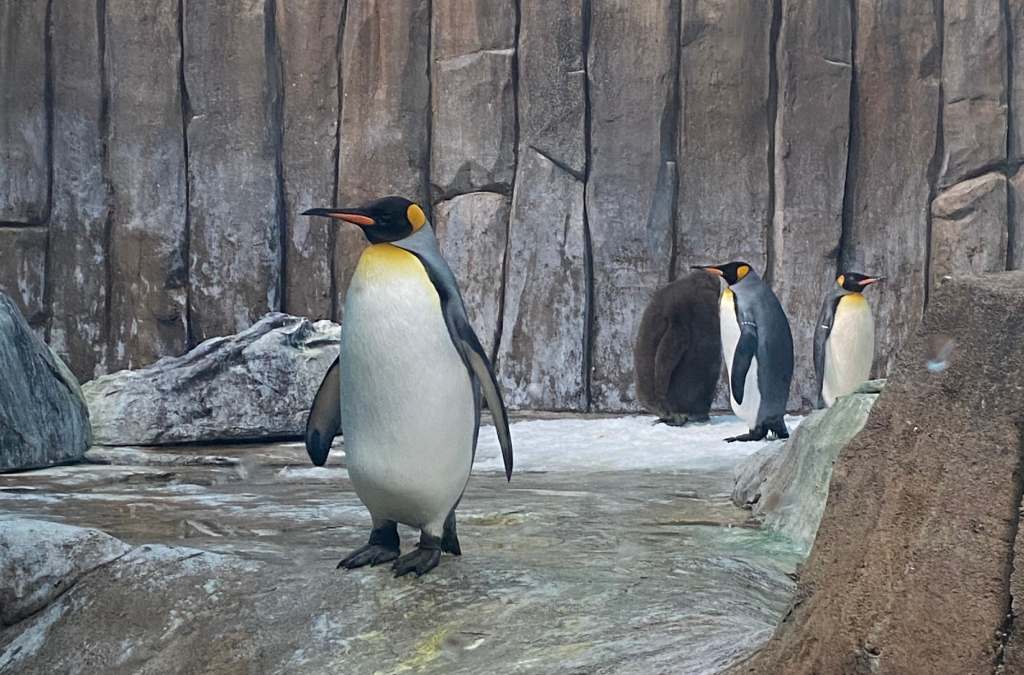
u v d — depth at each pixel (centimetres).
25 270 1467
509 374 1497
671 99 1491
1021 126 1473
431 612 473
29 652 497
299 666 454
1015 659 269
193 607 496
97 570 521
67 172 1477
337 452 1040
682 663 386
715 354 1252
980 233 1469
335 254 1506
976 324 292
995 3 1465
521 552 586
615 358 1495
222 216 1495
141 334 1487
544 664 415
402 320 464
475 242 1498
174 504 736
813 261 1490
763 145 1494
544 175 1491
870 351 1307
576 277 1491
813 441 701
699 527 678
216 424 1105
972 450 285
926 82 1483
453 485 491
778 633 315
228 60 1489
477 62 1492
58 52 1470
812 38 1484
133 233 1486
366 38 1498
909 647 285
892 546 294
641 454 998
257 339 1159
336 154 1508
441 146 1505
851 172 1499
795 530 657
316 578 502
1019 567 270
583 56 1488
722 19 1488
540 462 958
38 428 944
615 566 549
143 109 1484
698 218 1501
